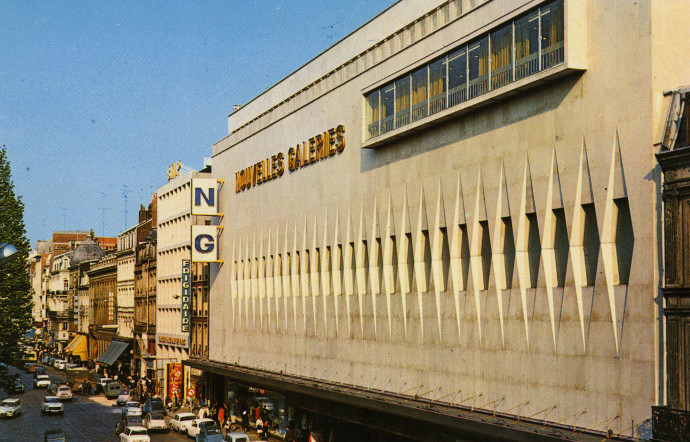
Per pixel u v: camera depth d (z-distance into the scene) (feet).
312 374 152.76
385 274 125.29
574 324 85.51
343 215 140.77
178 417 182.60
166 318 277.03
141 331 312.71
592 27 84.02
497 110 98.73
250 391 188.44
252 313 188.85
